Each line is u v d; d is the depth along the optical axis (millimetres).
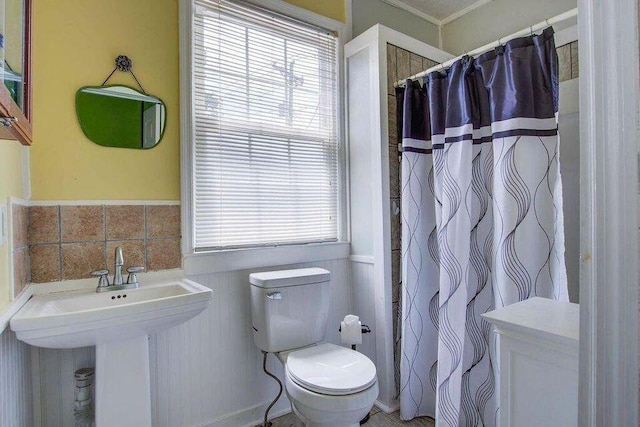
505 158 1515
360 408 1375
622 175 451
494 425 1639
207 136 1859
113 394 1300
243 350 1908
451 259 1686
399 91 2092
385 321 2043
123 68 1613
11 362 1169
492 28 2639
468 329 1698
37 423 1408
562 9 2293
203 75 1852
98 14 1563
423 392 1985
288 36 2143
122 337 1259
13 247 1192
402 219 1968
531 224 1479
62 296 1394
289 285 1783
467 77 1689
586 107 490
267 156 2051
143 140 1662
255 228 2004
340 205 2312
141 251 1647
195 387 1764
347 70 2307
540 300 1092
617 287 458
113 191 1590
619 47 454
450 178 1719
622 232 452
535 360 875
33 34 1427
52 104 1463
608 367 467
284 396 2037
